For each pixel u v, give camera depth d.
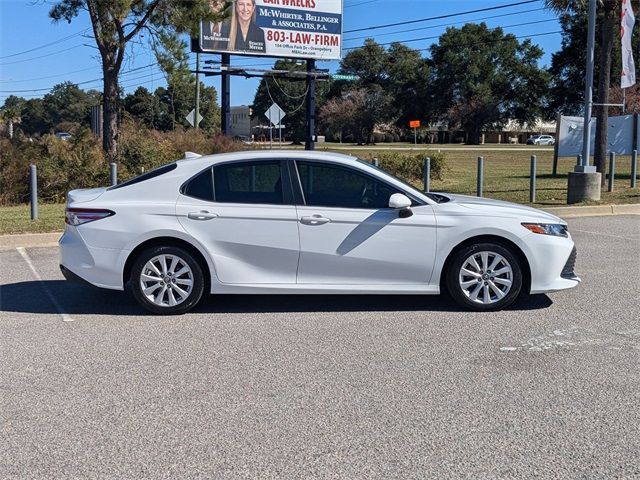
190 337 6.24
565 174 25.97
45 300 7.65
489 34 98.62
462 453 3.95
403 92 101.44
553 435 4.18
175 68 22.11
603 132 18.78
